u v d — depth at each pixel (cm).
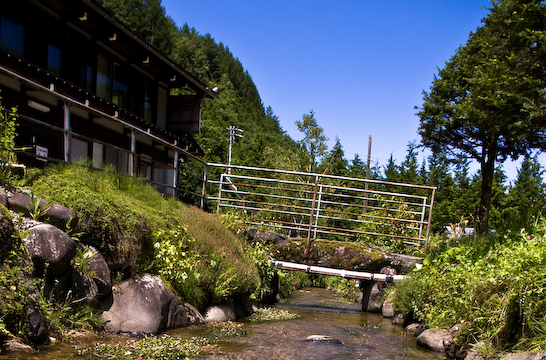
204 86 1812
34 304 407
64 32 1218
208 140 4872
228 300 776
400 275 1002
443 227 3152
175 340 520
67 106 658
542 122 841
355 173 3959
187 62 9212
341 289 1644
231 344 539
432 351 585
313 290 1764
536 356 407
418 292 774
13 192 480
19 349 378
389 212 1336
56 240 453
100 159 1358
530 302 462
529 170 3173
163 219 729
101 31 1299
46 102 1134
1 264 386
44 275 436
